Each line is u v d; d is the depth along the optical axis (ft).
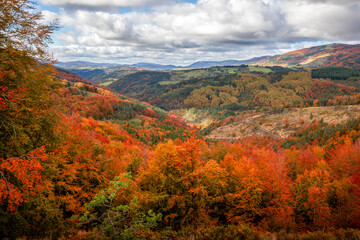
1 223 21.65
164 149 43.27
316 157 131.64
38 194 26.35
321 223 62.49
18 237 22.34
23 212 24.79
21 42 25.77
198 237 32.09
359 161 98.68
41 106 28.99
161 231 33.65
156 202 40.16
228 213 62.90
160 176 40.65
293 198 72.18
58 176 34.76
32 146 26.43
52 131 31.42
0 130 23.50
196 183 42.88
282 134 454.40
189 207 42.63
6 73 22.82
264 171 76.95
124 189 37.96
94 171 45.32
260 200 65.21
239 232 32.91
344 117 437.17
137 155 69.67
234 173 70.44
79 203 35.96
